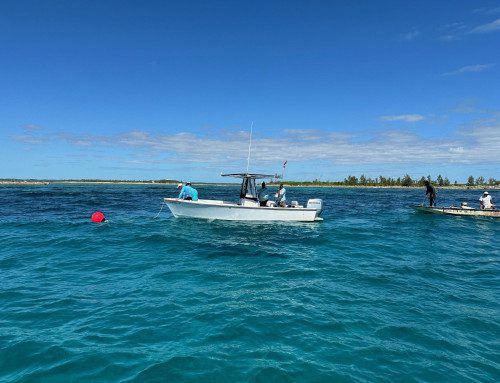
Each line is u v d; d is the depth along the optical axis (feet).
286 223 60.13
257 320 19.89
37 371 14.48
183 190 62.64
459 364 15.66
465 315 21.29
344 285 27.02
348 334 18.34
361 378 14.34
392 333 18.58
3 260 34.01
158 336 17.79
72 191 191.11
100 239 44.91
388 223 69.05
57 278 28.07
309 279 28.48
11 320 19.66
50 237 46.32
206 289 25.44
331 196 187.73
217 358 15.67
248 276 29.04
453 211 80.94
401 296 24.66
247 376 14.29
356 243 46.01
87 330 18.40
